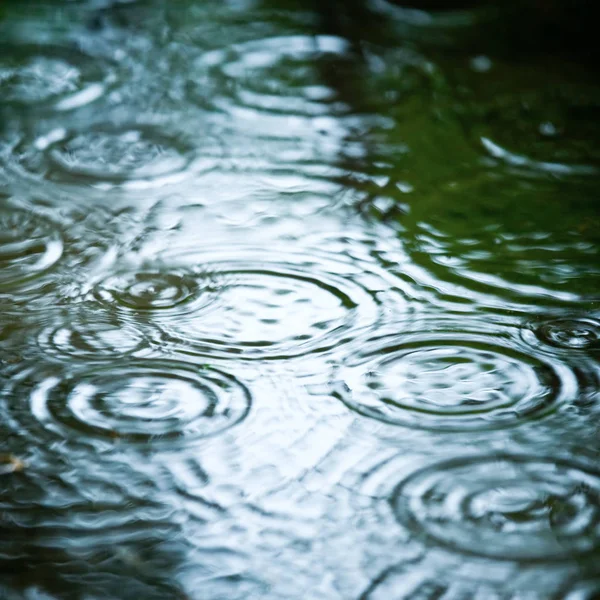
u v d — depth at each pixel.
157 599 1.58
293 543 1.61
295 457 1.66
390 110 2.14
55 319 1.79
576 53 2.37
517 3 2.70
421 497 1.64
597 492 1.64
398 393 1.71
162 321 1.79
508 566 1.59
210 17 2.58
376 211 1.94
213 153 2.04
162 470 1.65
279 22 2.54
